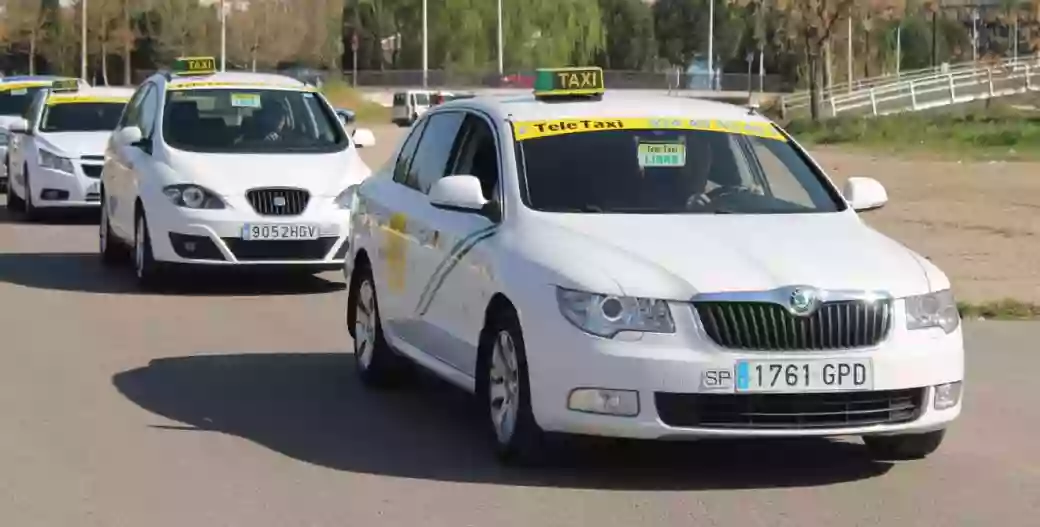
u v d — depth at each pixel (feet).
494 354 30.01
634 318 26.76
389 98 316.81
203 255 54.85
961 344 28.63
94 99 86.17
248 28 364.99
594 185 31.65
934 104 208.44
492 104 34.60
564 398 27.22
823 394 26.81
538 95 34.68
